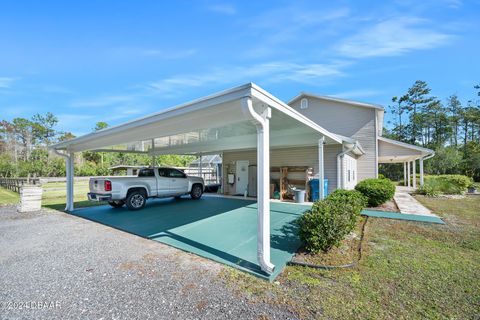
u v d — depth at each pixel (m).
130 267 3.55
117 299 2.71
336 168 10.05
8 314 2.44
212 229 5.59
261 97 3.31
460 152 26.67
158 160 32.47
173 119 4.22
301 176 10.55
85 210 8.24
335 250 4.05
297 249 4.18
